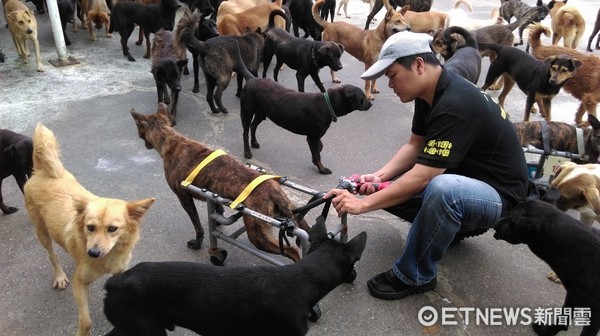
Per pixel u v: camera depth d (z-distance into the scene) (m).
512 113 5.88
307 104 4.09
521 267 3.10
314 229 2.36
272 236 2.75
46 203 2.62
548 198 2.99
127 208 2.38
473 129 2.47
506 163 2.62
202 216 3.61
